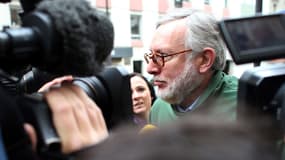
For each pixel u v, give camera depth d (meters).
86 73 0.51
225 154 0.27
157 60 1.19
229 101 1.03
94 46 0.49
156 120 1.27
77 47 0.47
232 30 0.50
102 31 0.50
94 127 0.48
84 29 0.47
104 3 5.39
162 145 0.28
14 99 0.46
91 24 0.48
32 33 0.46
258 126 0.38
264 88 0.48
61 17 0.46
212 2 7.57
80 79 0.65
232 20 0.51
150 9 8.32
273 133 0.40
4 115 0.41
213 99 1.07
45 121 0.45
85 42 0.47
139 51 8.06
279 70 0.50
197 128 0.29
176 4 7.70
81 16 0.47
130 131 0.33
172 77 1.16
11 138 0.41
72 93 0.49
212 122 0.30
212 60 1.12
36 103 0.46
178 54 1.15
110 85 0.67
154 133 0.29
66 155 0.44
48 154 0.44
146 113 1.76
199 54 1.13
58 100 0.46
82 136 0.45
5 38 0.44
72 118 0.46
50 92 0.48
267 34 0.51
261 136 0.34
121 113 0.68
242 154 0.28
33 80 0.70
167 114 1.20
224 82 1.12
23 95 0.50
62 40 0.46
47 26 0.45
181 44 1.15
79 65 0.49
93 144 0.44
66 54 0.47
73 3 0.48
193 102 1.15
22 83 0.65
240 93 0.52
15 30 0.46
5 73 0.51
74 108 0.47
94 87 0.65
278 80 0.49
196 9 1.20
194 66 1.13
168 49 1.16
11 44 0.45
